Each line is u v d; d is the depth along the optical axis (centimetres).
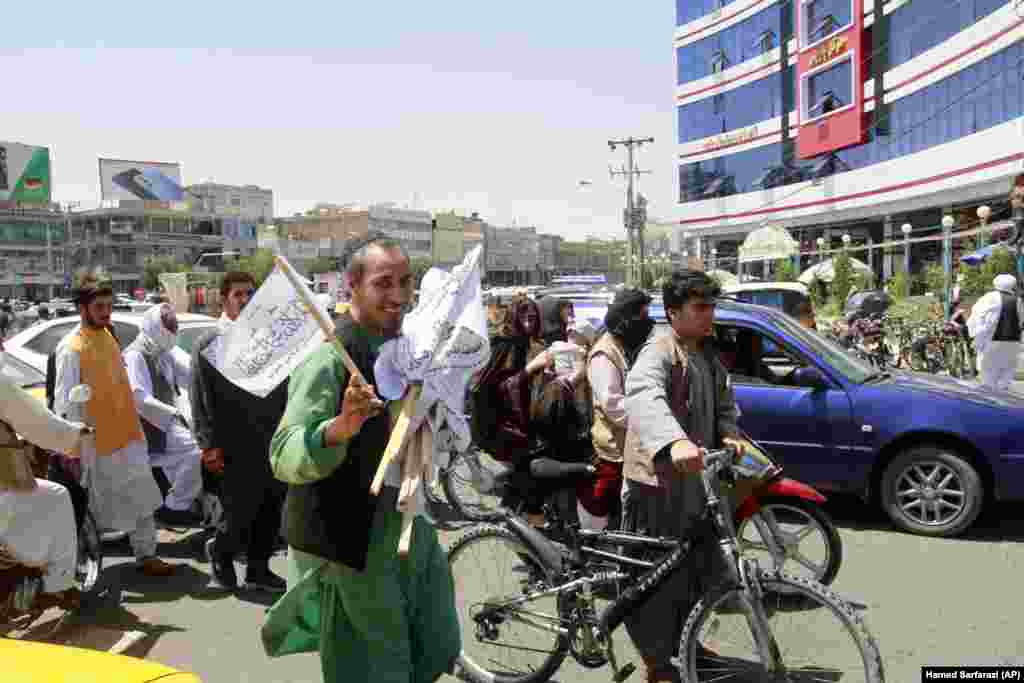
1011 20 2608
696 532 340
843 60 3656
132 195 9250
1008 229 2123
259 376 267
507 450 506
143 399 580
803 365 626
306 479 253
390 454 255
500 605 386
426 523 289
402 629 273
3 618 414
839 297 2819
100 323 532
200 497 644
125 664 231
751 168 4484
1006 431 572
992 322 1065
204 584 548
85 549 527
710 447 370
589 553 371
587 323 695
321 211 11950
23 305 5100
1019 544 577
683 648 332
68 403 514
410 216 11912
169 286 985
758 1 4334
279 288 264
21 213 9175
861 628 304
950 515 592
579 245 15550
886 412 597
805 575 490
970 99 2878
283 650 284
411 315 287
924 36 3164
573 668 417
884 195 3469
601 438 484
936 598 483
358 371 253
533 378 508
